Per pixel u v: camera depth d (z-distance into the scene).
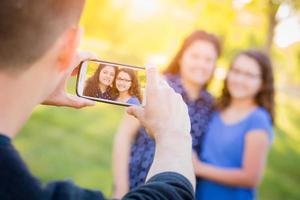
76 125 6.89
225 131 2.74
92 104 1.04
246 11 8.69
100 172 5.53
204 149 2.76
